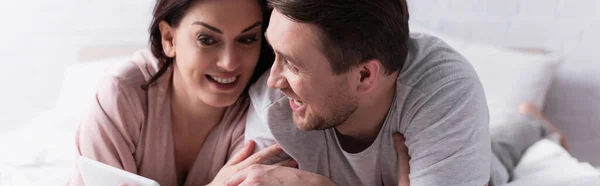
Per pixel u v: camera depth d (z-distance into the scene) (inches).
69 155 60.5
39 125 68.1
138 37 82.8
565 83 82.7
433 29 82.2
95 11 82.5
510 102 70.4
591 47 81.7
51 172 58.2
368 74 41.1
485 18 81.7
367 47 39.3
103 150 49.4
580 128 82.7
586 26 81.3
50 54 83.2
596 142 83.0
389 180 49.8
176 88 49.6
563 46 82.0
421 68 43.2
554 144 62.9
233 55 44.2
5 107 84.2
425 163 43.1
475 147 42.6
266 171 47.1
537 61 73.5
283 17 38.7
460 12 81.7
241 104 51.6
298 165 49.3
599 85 82.2
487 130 44.3
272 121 46.6
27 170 58.9
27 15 82.6
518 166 62.1
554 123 82.8
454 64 43.3
